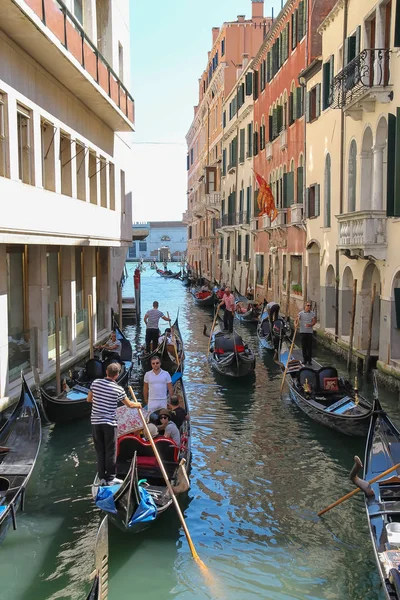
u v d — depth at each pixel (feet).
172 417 30.04
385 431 28.32
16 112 34.24
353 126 52.13
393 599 17.04
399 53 41.52
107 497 21.42
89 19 48.73
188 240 226.17
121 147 66.95
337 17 56.18
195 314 101.86
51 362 44.96
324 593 19.97
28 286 41.11
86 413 36.99
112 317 66.54
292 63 74.08
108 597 19.63
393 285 42.96
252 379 49.47
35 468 30.01
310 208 66.49
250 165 104.63
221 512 25.46
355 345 51.80
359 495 27.04
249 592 20.01
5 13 30.09
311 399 37.81
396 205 39.09
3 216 31.71
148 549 22.50
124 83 63.05
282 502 26.43
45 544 22.70
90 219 50.80
